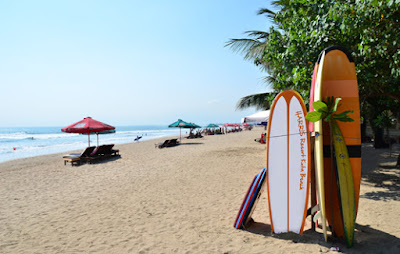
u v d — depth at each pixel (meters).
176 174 8.62
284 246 3.24
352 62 3.50
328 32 5.70
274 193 3.56
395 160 9.18
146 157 13.62
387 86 6.56
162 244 3.50
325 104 3.18
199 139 28.22
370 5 4.79
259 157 12.02
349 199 3.17
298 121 3.49
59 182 8.21
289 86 7.41
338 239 3.35
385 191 5.50
